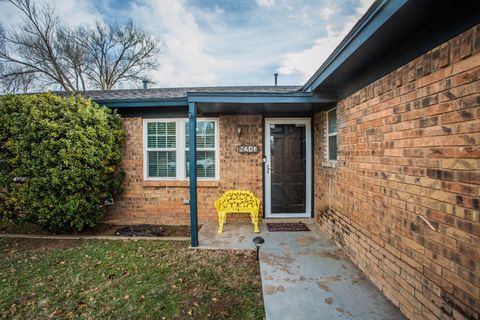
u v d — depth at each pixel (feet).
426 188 6.45
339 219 12.41
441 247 5.96
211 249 12.48
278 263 10.70
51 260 11.37
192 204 12.76
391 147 7.99
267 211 17.79
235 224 16.48
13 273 10.21
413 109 6.95
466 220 5.27
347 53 8.43
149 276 9.89
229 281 9.48
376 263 8.86
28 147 13.56
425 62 6.48
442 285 5.92
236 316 7.50
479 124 5.00
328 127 14.89
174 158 17.37
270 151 17.70
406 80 7.23
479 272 4.97
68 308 7.97
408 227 7.16
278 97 12.89
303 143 17.78
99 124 14.73
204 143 17.46
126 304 8.14
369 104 9.34
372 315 7.32
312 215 17.76
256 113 17.15
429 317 6.32
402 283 7.41
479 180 4.99
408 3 5.47
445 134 5.84
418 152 6.75
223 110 16.26
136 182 17.24
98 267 10.68
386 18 6.14
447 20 5.77
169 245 13.15
